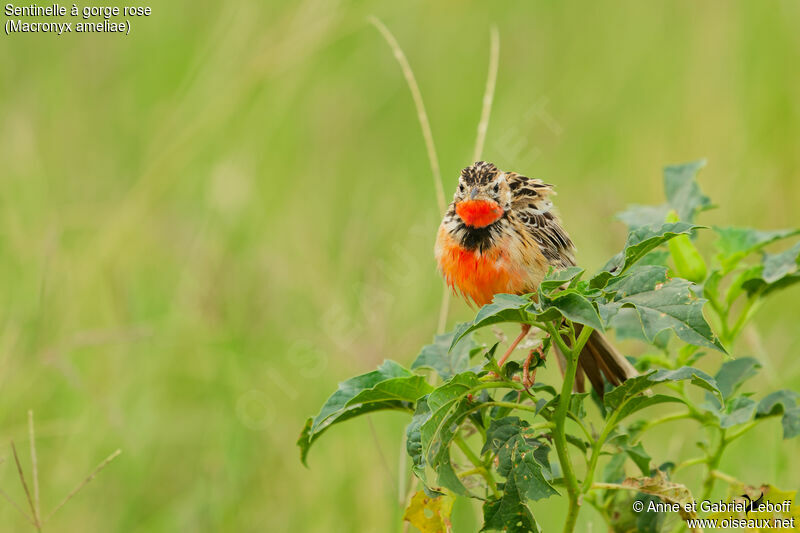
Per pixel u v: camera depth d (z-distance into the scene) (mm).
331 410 6031
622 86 15148
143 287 12000
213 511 9516
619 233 12398
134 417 10453
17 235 11688
